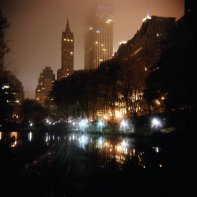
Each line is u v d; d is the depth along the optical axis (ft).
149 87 228.02
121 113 357.20
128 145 167.73
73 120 464.24
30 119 632.38
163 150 127.85
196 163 84.74
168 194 52.34
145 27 417.49
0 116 167.12
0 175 77.20
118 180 67.26
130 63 318.86
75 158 117.08
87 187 61.21
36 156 124.77
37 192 57.77
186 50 185.37
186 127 172.35
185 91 184.85
